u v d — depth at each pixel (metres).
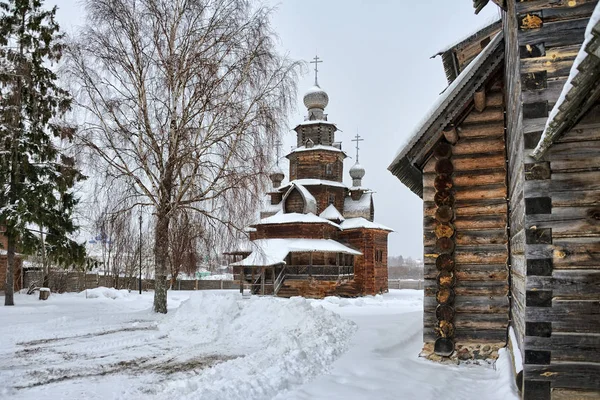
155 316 15.30
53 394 6.64
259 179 15.77
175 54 15.62
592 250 5.21
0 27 20.17
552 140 4.94
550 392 5.21
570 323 5.21
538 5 5.51
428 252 8.75
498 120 8.57
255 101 15.90
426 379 6.95
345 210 42.56
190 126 15.62
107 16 15.26
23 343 10.86
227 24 15.98
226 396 5.71
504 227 8.40
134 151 15.34
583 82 3.99
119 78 15.55
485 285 8.40
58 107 20.55
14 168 20.33
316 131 41.91
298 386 6.55
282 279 34.50
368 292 39.28
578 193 5.29
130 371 8.06
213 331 11.66
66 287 34.66
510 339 7.69
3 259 29.69
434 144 8.69
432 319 8.59
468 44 10.58
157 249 16.06
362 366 7.59
